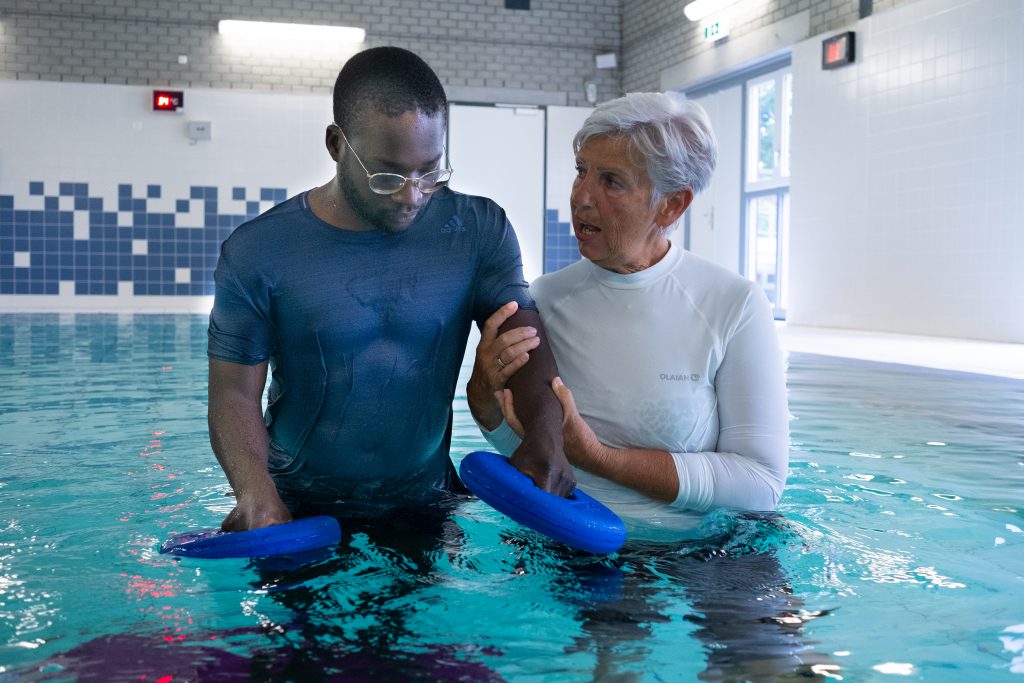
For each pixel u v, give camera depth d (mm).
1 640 1109
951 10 6844
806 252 8461
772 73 9461
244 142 10984
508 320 1669
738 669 1053
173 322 8148
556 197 11734
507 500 1424
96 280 10883
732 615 1220
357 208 1510
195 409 3160
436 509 1727
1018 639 1148
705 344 1682
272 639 1121
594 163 1617
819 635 1159
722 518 1659
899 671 1050
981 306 6703
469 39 11320
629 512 1679
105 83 10664
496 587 1312
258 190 11070
